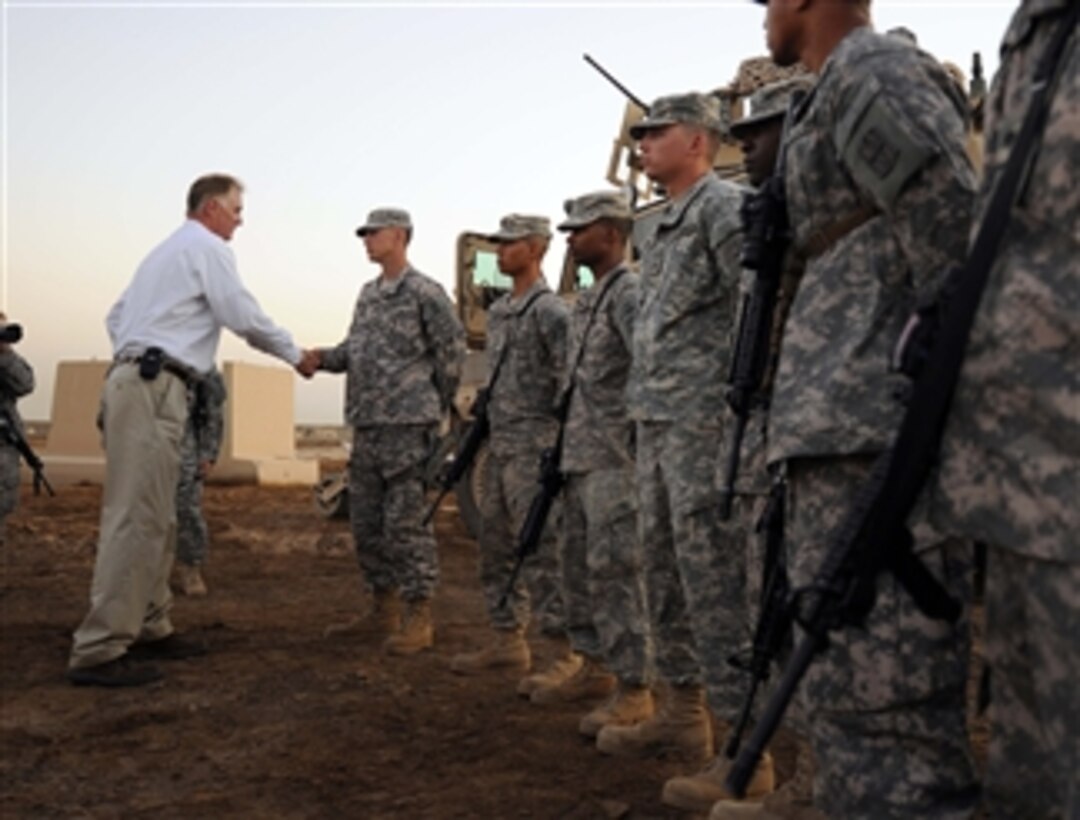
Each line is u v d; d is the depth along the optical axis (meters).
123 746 4.37
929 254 2.14
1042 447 1.66
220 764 4.15
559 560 4.87
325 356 6.30
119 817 3.62
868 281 2.30
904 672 2.16
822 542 2.25
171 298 5.44
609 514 4.36
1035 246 1.70
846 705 2.22
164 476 5.38
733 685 3.51
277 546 11.14
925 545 2.11
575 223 4.56
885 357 2.22
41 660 5.82
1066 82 1.67
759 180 3.30
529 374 5.42
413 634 6.14
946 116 2.16
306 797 3.80
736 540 3.51
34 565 9.63
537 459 5.39
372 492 6.37
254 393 19.52
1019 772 1.81
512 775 4.00
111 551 5.30
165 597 5.98
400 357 6.13
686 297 3.66
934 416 1.77
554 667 5.16
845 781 2.24
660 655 4.09
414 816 3.61
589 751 4.29
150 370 5.30
